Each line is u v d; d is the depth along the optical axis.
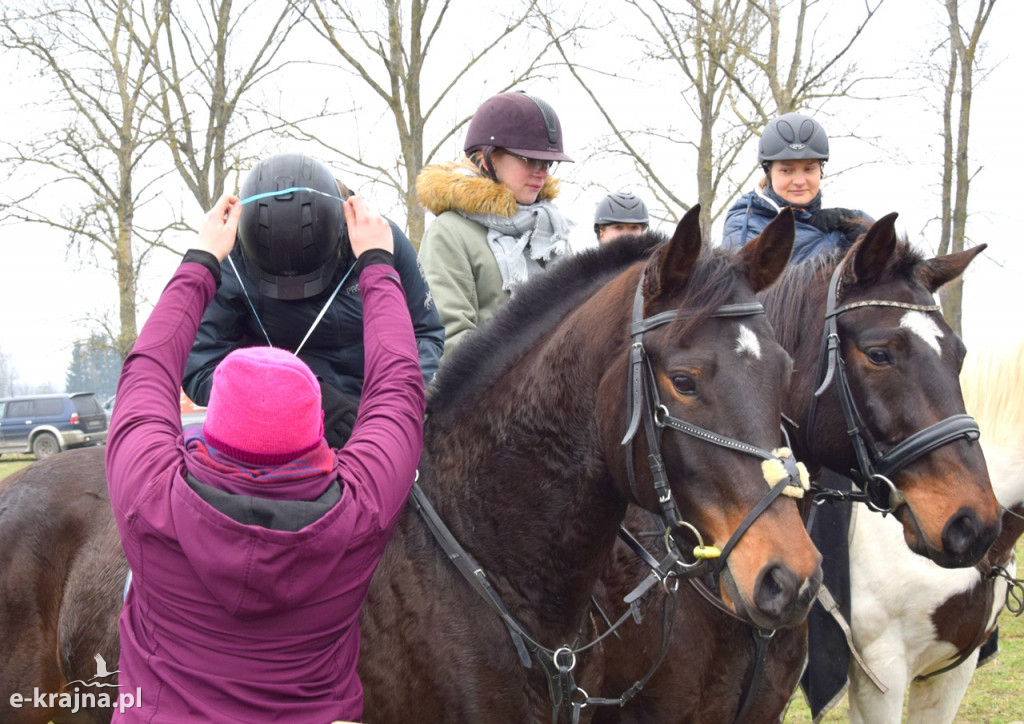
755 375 1.95
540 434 2.26
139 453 1.86
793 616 1.82
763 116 9.20
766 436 1.91
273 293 2.39
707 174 9.96
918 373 2.62
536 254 3.43
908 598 3.34
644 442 2.03
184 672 1.81
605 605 2.81
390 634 2.24
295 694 1.85
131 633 1.93
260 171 2.31
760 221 3.75
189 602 1.81
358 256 2.28
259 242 2.29
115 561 2.72
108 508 2.91
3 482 3.11
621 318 2.16
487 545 2.28
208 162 12.49
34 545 2.86
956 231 10.44
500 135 3.38
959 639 3.42
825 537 3.39
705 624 2.88
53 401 24.27
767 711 3.03
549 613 2.27
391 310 2.18
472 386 2.44
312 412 1.79
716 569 1.95
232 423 1.76
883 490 2.70
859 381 2.69
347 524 1.82
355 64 9.65
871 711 3.49
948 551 2.53
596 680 2.52
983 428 3.58
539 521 2.26
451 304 3.29
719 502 1.92
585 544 2.26
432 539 2.30
